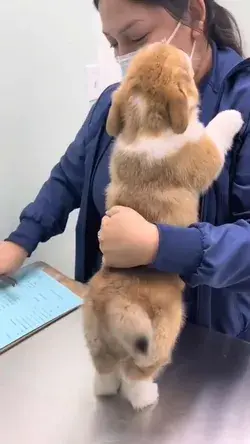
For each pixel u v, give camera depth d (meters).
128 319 0.70
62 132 1.45
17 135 1.32
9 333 0.98
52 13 1.31
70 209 1.21
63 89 1.41
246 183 0.88
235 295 1.01
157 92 0.72
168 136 0.72
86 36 1.42
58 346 0.96
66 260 1.57
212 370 0.88
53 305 1.06
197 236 0.74
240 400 0.82
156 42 0.80
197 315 0.98
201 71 0.94
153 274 0.74
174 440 0.75
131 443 0.75
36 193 1.42
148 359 0.73
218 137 0.79
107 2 0.85
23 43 1.27
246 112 0.89
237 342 0.95
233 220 0.91
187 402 0.82
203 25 0.91
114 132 0.77
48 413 0.81
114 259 0.74
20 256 1.14
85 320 0.76
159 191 0.73
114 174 0.78
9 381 0.87
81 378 0.88
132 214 0.73
